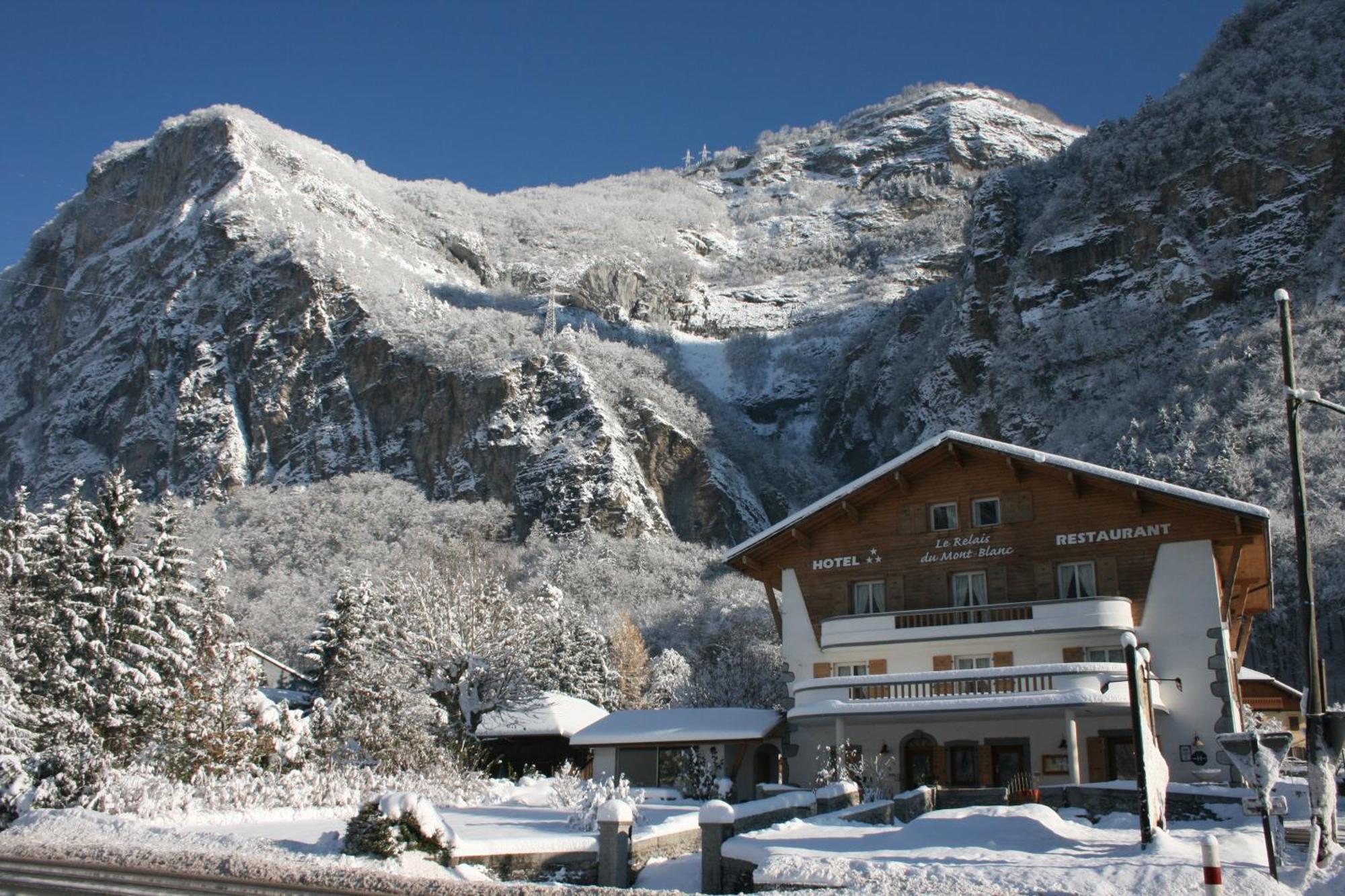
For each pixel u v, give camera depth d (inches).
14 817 1027.3
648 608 5113.2
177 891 677.9
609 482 7598.4
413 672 1948.8
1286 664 3617.1
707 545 7810.0
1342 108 7204.7
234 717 1491.1
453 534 6899.6
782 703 2425.0
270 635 4813.0
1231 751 685.3
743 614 4505.4
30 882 700.0
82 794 1061.1
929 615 1670.8
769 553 1845.5
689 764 1688.0
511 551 6781.5
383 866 818.2
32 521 1579.7
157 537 1549.0
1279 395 5132.9
